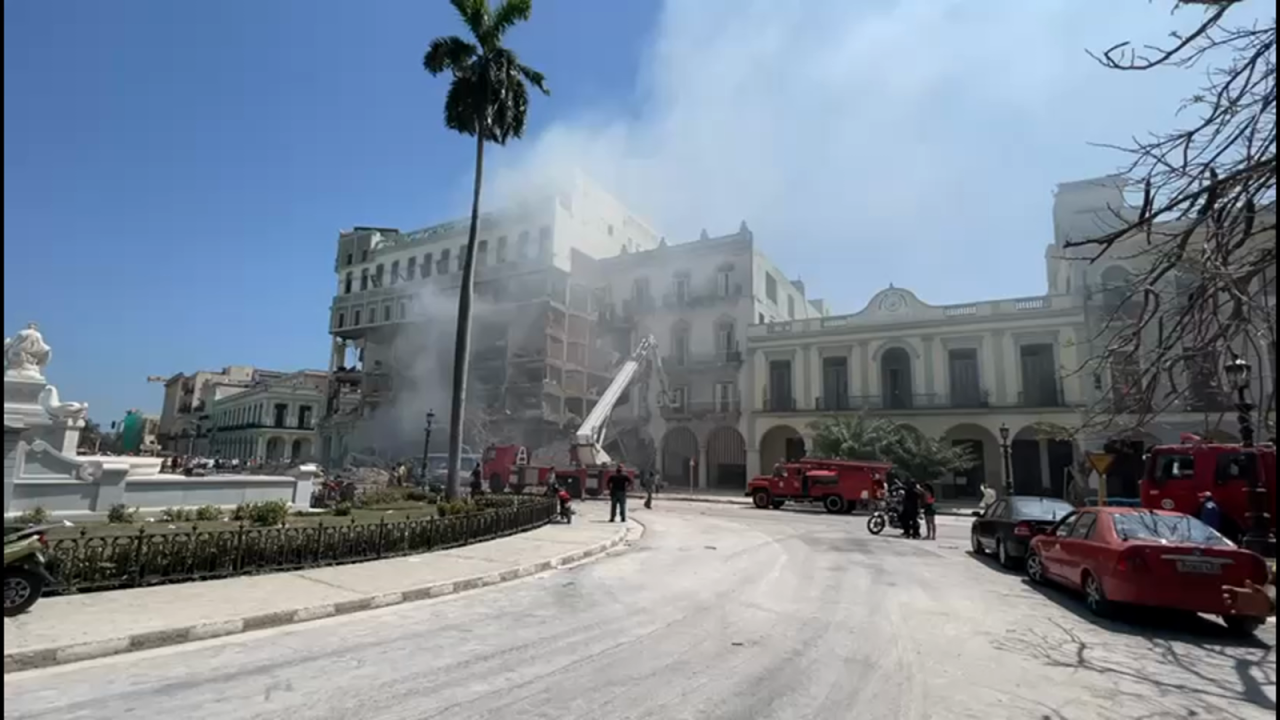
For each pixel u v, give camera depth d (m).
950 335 36.53
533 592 9.89
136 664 6.16
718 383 43.81
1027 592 10.41
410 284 55.28
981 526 14.50
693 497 35.19
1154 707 5.55
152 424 111.00
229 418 84.44
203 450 91.38
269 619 7.61
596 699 5.49
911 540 17.69
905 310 38.03
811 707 5.41
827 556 14.23
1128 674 6.41
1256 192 5.01
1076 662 6.77
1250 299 5.13
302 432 72.44
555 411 46.19
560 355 47.31
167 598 8.08
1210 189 5.05
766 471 41.78
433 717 5.06
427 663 6.36
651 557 13.72
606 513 24.30
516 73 23.33
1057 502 13.47
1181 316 5.82
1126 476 21.20
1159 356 6.04
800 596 9.88
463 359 21.34
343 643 7.00
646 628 7.84
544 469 32.62
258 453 70.00
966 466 31.91
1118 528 8.96
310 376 76.81
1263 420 5.48
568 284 49.06
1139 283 6.02
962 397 36.22
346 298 59.50
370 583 9.51
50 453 14.24
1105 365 6.62
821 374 40.00
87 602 7.71
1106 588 8.49
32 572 7.23
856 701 5.55
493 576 10.59
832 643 7.32
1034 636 7.75
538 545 14.17
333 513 17.34
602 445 38.78
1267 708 5.57
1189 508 14.20
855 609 9.02
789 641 7.37
